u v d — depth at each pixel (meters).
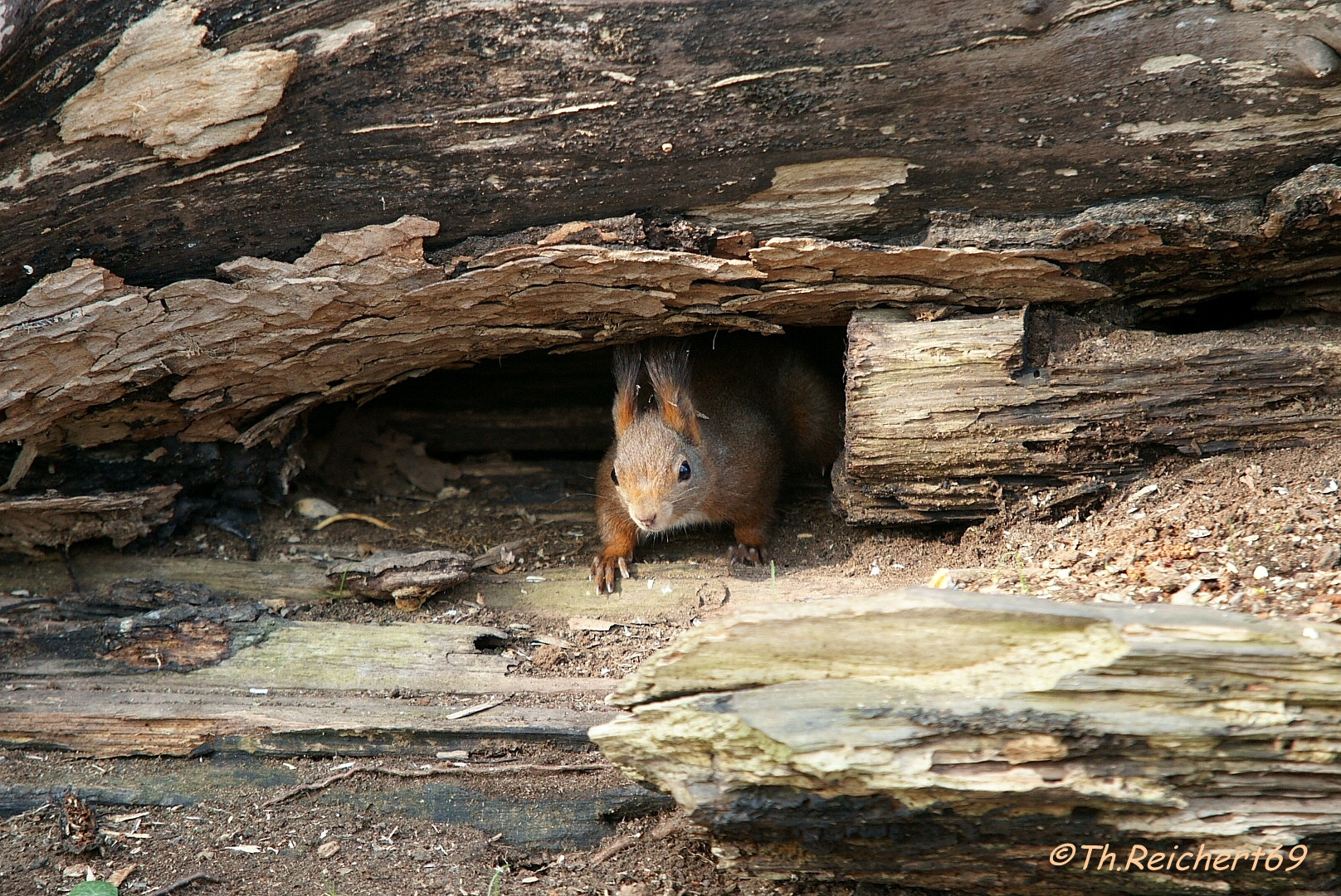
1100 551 4.88
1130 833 3.66
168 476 6.04
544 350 6.75
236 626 5.40
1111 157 4.64
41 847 4.55
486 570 6.14
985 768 3.61
